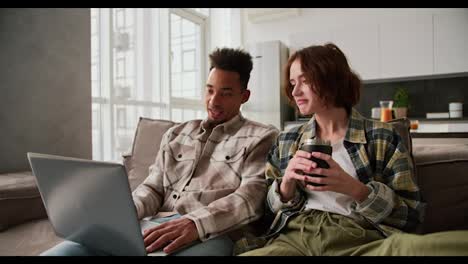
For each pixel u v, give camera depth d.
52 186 0.76
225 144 1.20
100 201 0.69
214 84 1.24
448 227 1.12
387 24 4.10
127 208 0.68
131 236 0.72
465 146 1.24
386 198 0.88
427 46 3.93
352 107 1.07
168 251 0.81
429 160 1.17
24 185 1.35
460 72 3.81
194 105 4.26
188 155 1.24
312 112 1.04
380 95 4.53
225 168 1.15
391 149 0.97
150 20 3.26
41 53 2.01
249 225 1.09
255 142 1.15
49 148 2.05
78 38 2.24
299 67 1.03
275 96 4.39
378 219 0.89
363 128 1.03
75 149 2.21
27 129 1.93
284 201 1.00
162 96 3.45
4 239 1.18
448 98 4.18
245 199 1.01
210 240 0.92
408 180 0.93
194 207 1.09
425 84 4.30
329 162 0.83
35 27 1.97
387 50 4.11
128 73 2.99
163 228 0.87
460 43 3.79
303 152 0.85
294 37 4.56
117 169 0.64
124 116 2.92
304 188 1.04
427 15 3.92
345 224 0.91
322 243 0.89
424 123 3.88
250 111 4.52
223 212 0.95
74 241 0.88
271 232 1.04
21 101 1.90
